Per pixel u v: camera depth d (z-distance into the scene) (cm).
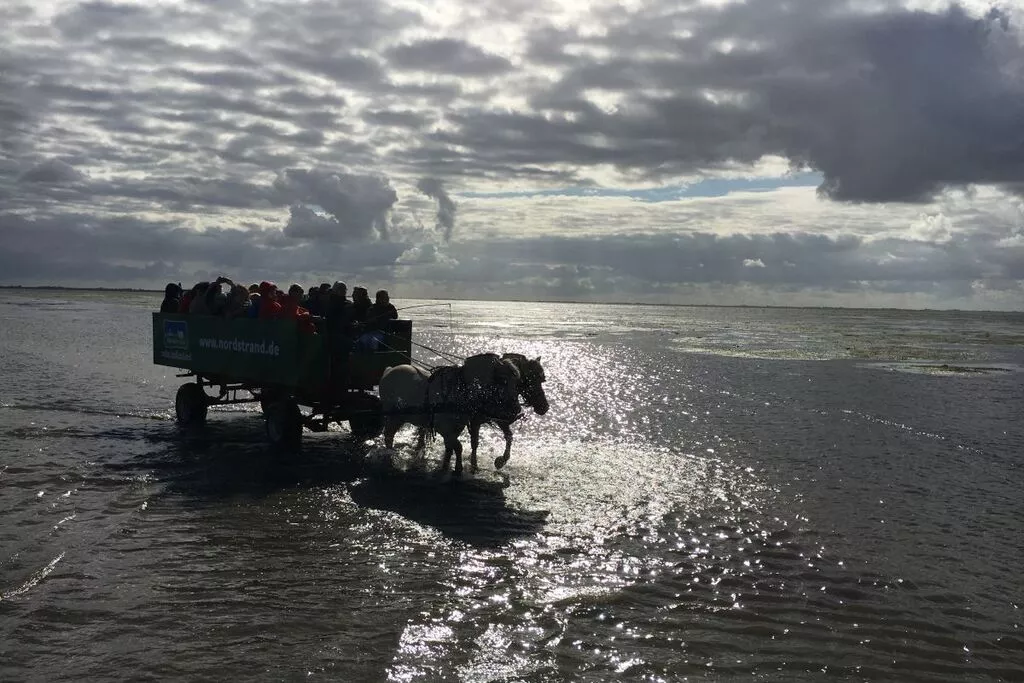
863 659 712
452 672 662
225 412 1916
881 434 1880
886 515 1170
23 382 2417
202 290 1720
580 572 901
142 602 785
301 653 686
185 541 969
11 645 691
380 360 1486
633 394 2541
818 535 1061
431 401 1342
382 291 1541
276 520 1065
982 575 930
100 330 5166
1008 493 1322
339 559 921
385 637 722
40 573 850
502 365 1290
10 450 1435
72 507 1095
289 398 1480
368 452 1505
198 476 1288
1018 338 7825
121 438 1578
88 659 668
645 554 966
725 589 863
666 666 685
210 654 681
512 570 901
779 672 683
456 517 1097
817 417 2125
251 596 806
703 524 1095
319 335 1409
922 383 3078
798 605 827
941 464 1547
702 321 12150
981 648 742
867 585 888
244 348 1537
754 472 1433
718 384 2886
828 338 6819
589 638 735
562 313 17462
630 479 1349
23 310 8725
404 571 888
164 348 1784
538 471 1394
